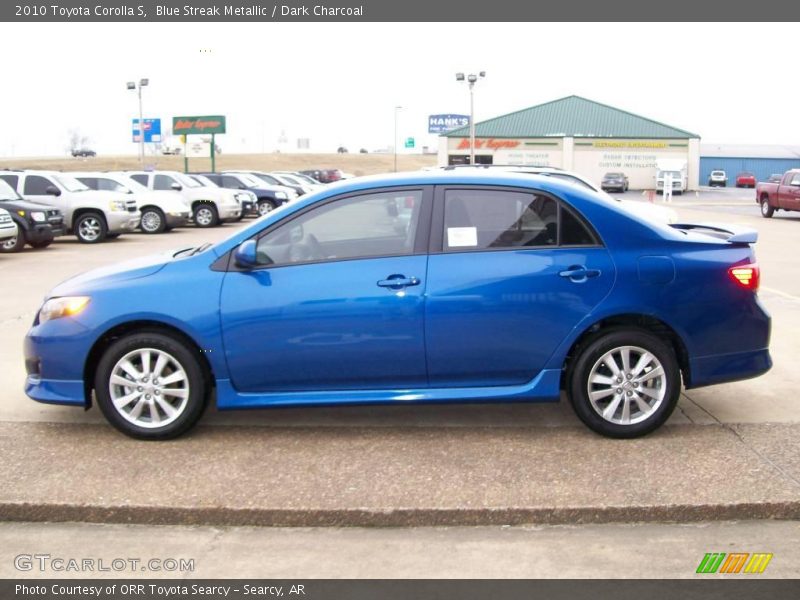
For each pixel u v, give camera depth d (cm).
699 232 577
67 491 422
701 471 441
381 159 12212
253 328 486
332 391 497
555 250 491
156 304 489
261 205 2861
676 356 514
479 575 352
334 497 413
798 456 462
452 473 444
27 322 891
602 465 453
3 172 1917
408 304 482
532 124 6375
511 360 491
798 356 705
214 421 544
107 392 498
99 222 1877
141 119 4319
